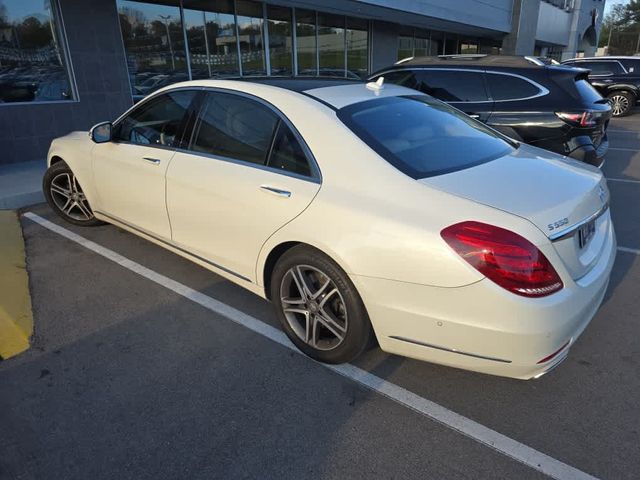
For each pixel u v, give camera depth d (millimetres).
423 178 2393
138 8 8953
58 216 5207
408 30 18000
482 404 2486
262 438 2271
